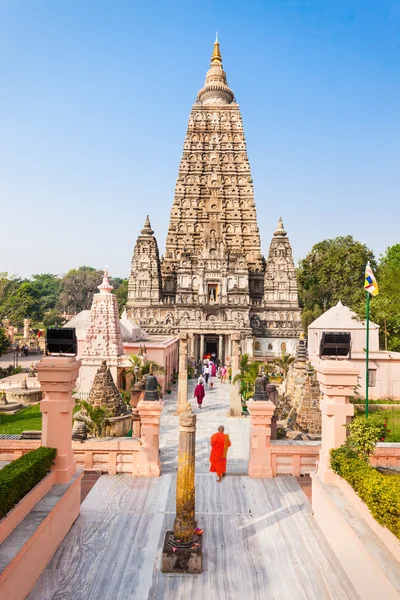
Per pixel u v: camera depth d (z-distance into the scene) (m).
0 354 67.62
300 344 37.22
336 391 14.50
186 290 76.62
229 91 89.44
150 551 12.93
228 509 15.77
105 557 12.58
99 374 26.45
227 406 38.34
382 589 9.51
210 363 59.47
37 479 12.92
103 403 25.88
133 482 18.02
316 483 14.91
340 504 12.84
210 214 81.69
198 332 71.44
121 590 11.20
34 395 42.38
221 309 74.69
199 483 18.19
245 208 82.50
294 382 35.72
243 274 76.50
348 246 109.12
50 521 12.34
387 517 10.23
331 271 106.25
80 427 20.12
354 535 11.20
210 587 11.39
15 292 98.81
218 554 12.88
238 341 35.28
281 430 23.92
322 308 113.94
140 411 18.80
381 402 41.69
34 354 88.56
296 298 78.94
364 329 53.91
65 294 161.75
